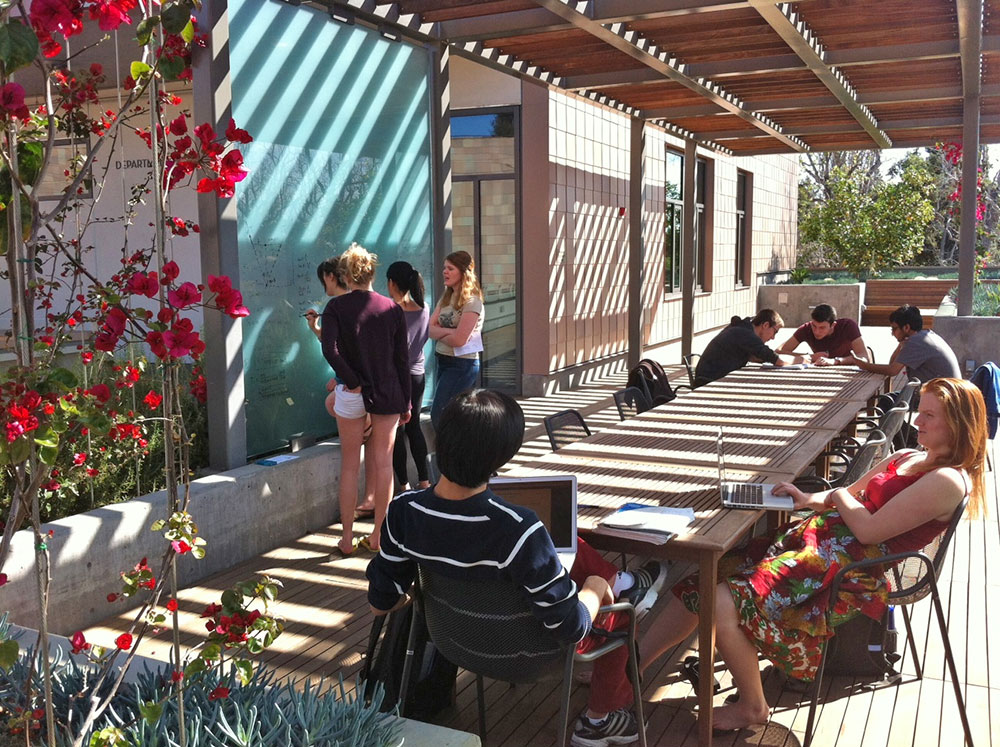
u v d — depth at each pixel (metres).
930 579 2.86
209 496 4.47
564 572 2.25
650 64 6.82
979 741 2.98
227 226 4.80
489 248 10.09
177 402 1.85
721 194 16.64
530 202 9.81
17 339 1.61
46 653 1.71
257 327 5.16
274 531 4.95
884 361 12.55
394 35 6.01
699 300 15.55
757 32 6.32
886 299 20.75
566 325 10.42
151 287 1.67
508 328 10.16
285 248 5.32
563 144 10.02
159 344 1.68
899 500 2.89
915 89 8.63
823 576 2.90
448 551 2.27
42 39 1.56
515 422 2.22
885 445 4.18
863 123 9.62
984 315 11.09
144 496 4.29
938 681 3.41
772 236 21.34
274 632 1.98
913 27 6.20
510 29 6.02
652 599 2.82
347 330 4.61
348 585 4.39
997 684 3.38
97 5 1.57
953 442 2.96
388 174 6.11
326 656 3.60
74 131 2.78
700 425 4.74
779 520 4.35
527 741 2.98
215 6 4.59
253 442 5.19
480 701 2.98
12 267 1.58
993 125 10.63
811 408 5.25
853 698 3.29
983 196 12.88
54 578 3.72
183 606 4.09
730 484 3.35
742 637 2.93
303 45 5.28
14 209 1.56
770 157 20.55
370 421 5.11
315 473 5.26
